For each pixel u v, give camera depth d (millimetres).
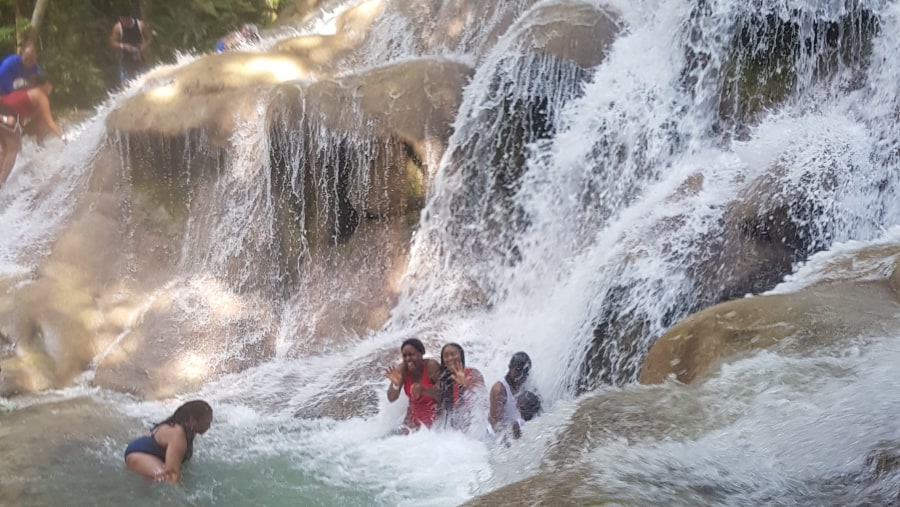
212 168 10812
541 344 8141
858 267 6457
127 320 10000
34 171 12000
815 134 7906
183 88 11109
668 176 8828
